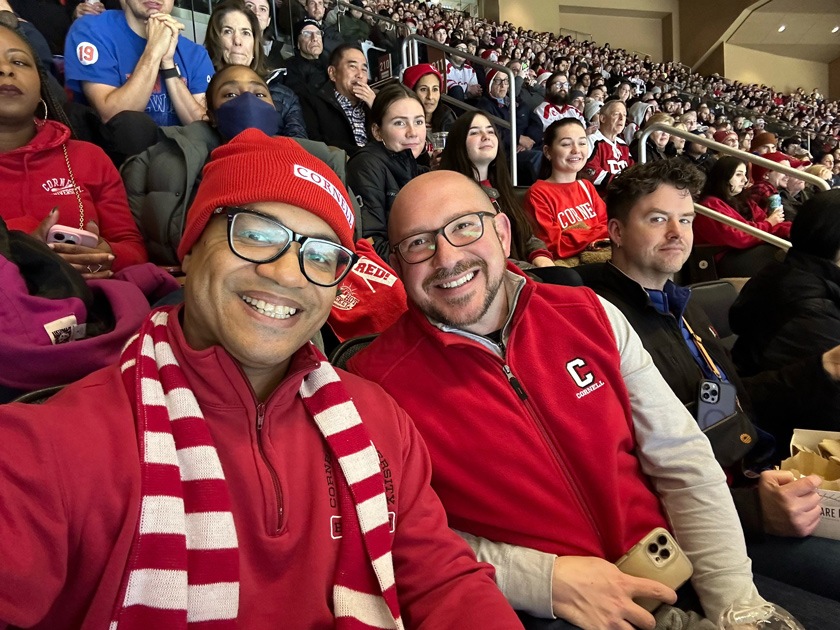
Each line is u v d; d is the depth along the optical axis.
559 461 1.21
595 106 7.52
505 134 4.98
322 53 5.13
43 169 1.78
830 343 1.96
